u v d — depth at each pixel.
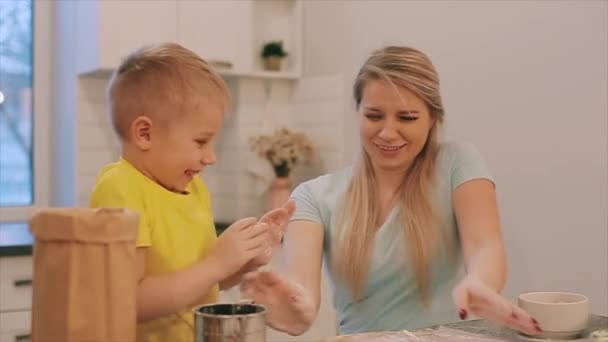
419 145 1.37
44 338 0.74
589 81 1.87
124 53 2.56
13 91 2.87
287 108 3.05
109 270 0.73
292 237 1.41
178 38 2.68
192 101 1.00
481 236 1.31
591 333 0.94
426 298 1.37
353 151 2.68
